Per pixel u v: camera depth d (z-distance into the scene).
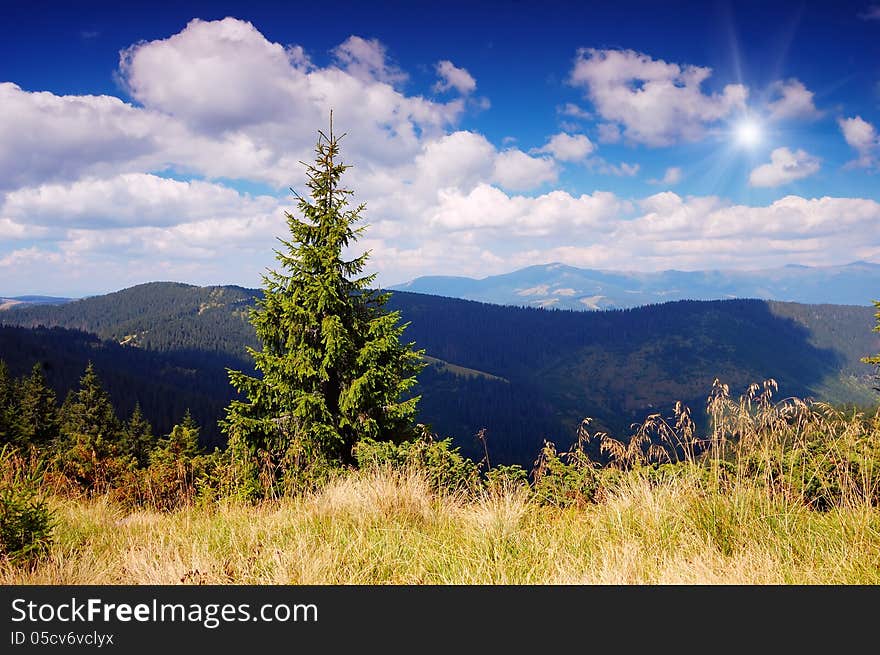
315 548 4.24
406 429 12.87
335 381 13.10
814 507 4.53
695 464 4.66
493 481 5.87
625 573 3.44
